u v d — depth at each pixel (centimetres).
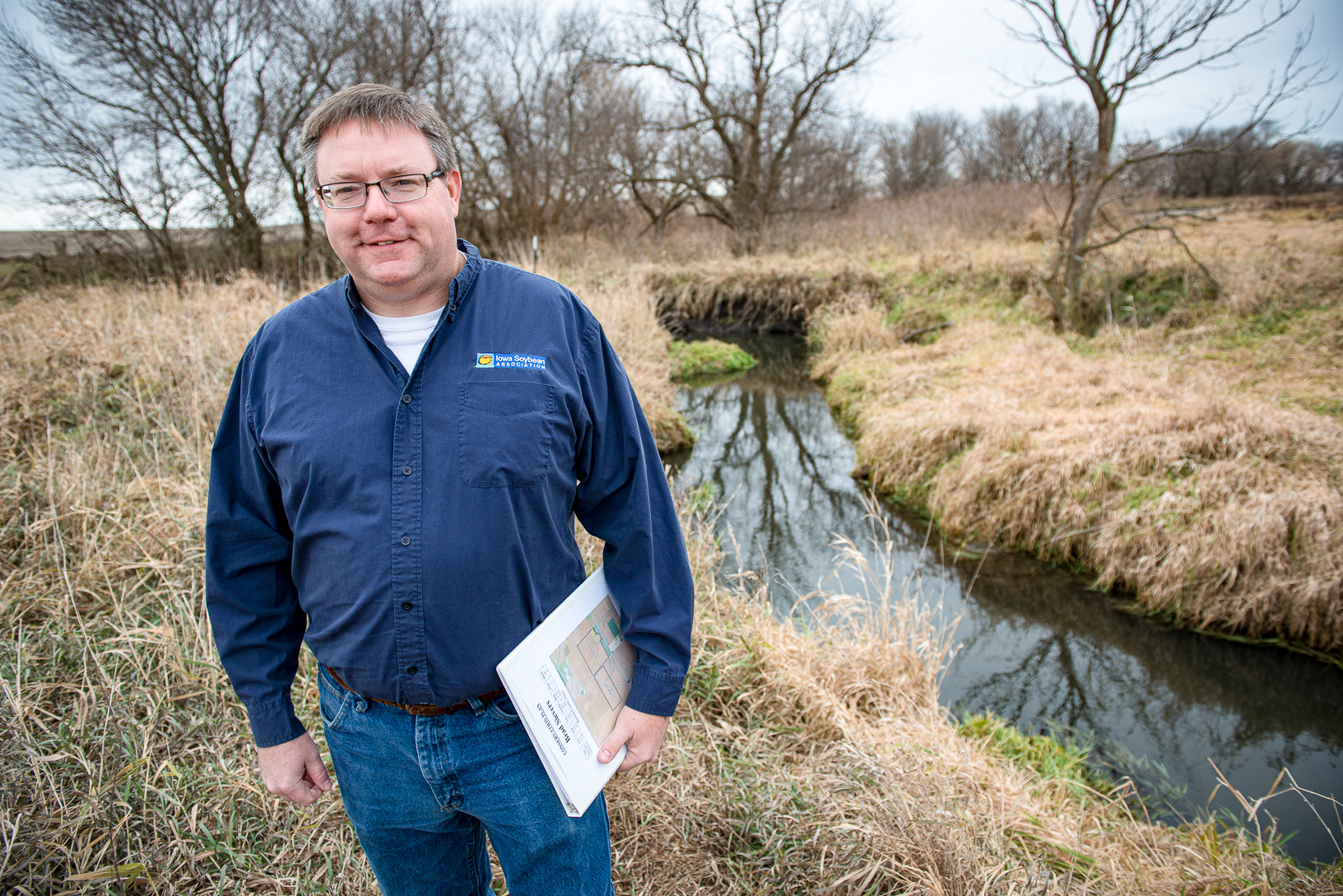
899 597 483
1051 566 520
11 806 191
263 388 125
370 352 121
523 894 133
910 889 189
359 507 116
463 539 115
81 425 439
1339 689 388
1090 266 923
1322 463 485
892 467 671
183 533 319
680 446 777
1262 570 436
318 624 125
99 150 1134
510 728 124
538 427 119
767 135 1870
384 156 115
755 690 296
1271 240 1005
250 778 216
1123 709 378
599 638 131
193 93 1210
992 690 395
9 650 250
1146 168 1487
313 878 192
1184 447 524
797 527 591
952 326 1031
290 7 1304
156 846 191
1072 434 573
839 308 1209
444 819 132
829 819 216
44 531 318
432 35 1472
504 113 1719
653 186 1941
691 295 1384
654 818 218
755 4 1688
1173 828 279
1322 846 286
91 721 228
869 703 307
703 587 358
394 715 124
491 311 125
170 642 255
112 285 939
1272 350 727
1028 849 228
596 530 136
